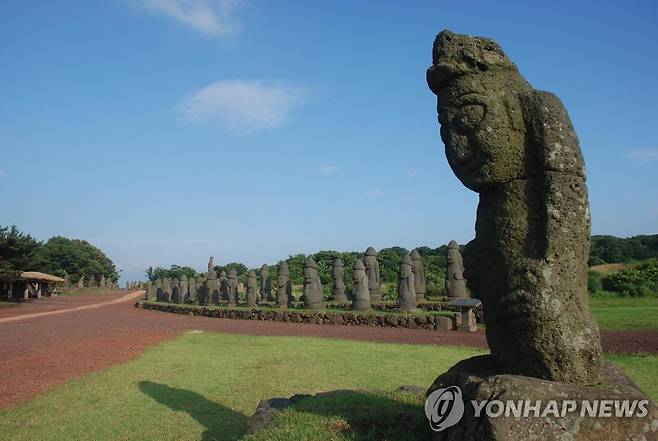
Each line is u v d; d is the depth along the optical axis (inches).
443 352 571.2
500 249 191.9
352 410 245.3
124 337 755.4
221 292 1717.5
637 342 590.6
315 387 408.2
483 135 191.3
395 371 464.4
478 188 199.8
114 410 352.8
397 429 217.5
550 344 175.5
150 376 458.0
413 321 865.5
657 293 1115.3
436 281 1547.7
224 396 386.3
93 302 2158.0
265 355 567.2
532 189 189.0
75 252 3511.3
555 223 180.5
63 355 577.9
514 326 186.1
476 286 207.2
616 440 157.8
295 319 1047.6
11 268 1887.3
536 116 187.5
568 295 178.2
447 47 201.8
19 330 880.9
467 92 196.1
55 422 328.5
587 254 185.9
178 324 1015.0
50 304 1911.9
